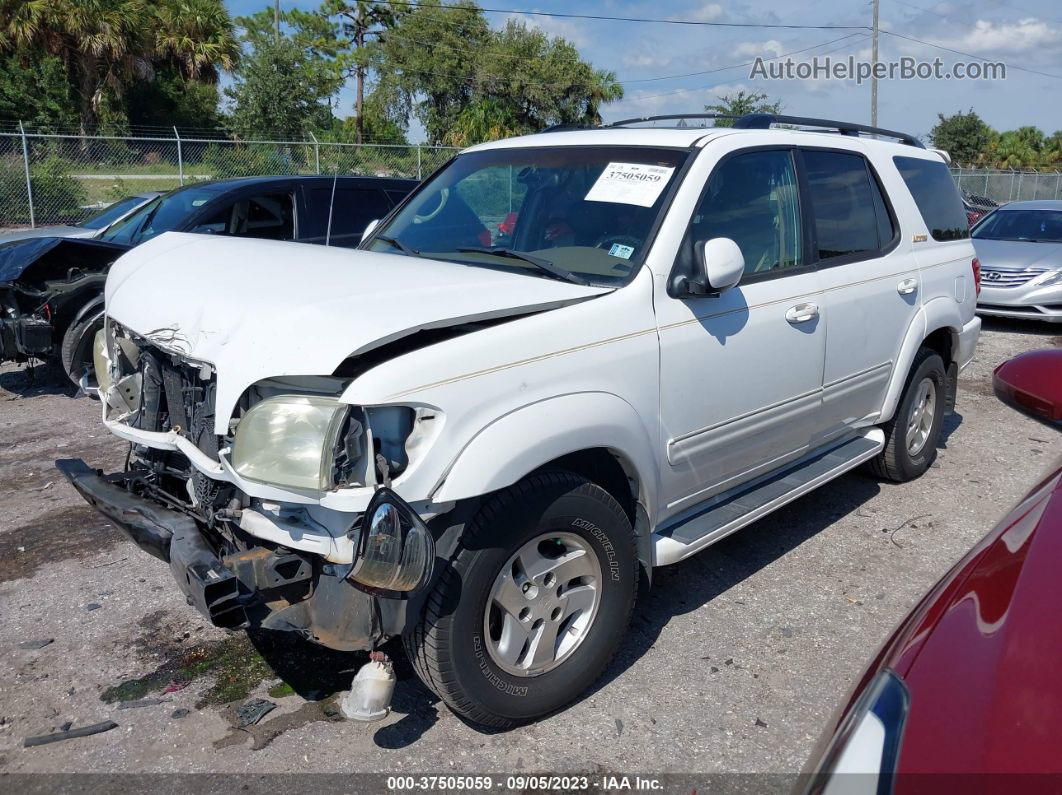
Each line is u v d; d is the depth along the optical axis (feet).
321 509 8.70
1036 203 39.99
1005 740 4.95
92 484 11.00
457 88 152.05
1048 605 5.77
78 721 10.37
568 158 13.04
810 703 10.67
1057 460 8.27
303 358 8.48
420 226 13.66
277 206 26.71
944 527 16.01
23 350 23.40
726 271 10.84
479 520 9.10
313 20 153.79
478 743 9.93
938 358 17.67
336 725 10.27
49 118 120.37
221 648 11.91
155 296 10.80
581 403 9.75
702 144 12.17
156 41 116.37
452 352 8.87
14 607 13.00
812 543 15.29
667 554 11.45
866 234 15.33
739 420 12.20
